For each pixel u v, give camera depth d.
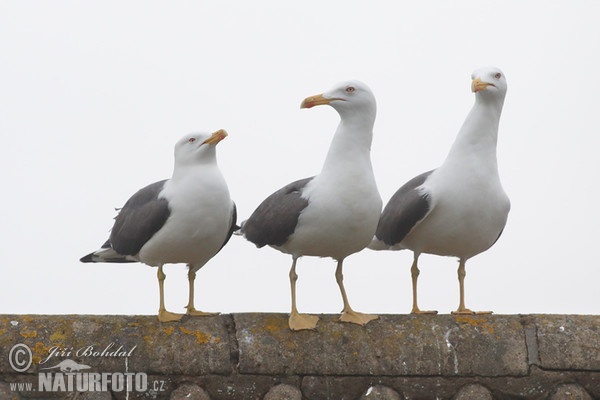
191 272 16.39
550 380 14.19
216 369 13.86
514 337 14.34
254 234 16.06
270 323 14.28
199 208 15.48
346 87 15.77
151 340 13.84
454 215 16.75
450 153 17.00
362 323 14.39
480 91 16.80
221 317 14.34
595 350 14.24
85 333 13.76
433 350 14.20
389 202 17.50
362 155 15.72
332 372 14.06
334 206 15.48
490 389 14.17
